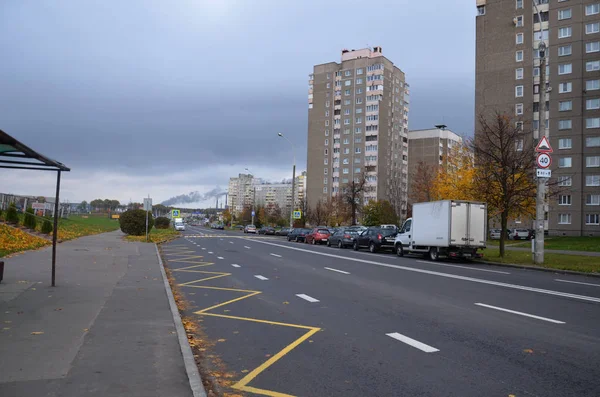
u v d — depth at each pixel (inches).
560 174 2385.6
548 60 2481.5
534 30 2640.3
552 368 232.2
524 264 853.8
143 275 575.2
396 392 200.5
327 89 4279.0
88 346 252.1
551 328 319.3
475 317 356.8
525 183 1016.2
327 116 4269.2
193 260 871.1
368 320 346.3
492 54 2748.5
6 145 288.8
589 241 1696.6
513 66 2679.6
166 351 246.5
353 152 4084.6
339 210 2903.5
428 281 584.1
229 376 222.1
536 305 410.6
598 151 2310.5
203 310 388.2
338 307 399.9
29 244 913.5
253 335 302.7
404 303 419.5
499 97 2704.2
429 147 4279.0
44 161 370.0
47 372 208.4
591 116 2342.5
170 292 444.8
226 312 379.2
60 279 509.7
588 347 270.5
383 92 4030.5
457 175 1489.9
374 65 4033.0
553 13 2486.5
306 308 395.5
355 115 4101.9
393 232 1253.7
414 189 2357.3
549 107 2453.2
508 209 1000.9
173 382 199.8
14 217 1257.4
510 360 245.3
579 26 2410.2
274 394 199.0
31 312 335.9
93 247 1019.9
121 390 189.0
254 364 241.0
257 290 500.4
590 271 725.3
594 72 2356.1
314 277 619.2
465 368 232.4
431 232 978.1
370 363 241.4
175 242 1515.7
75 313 336.2
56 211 458.6
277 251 1156.5
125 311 349.1
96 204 6461.6
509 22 2709.2
